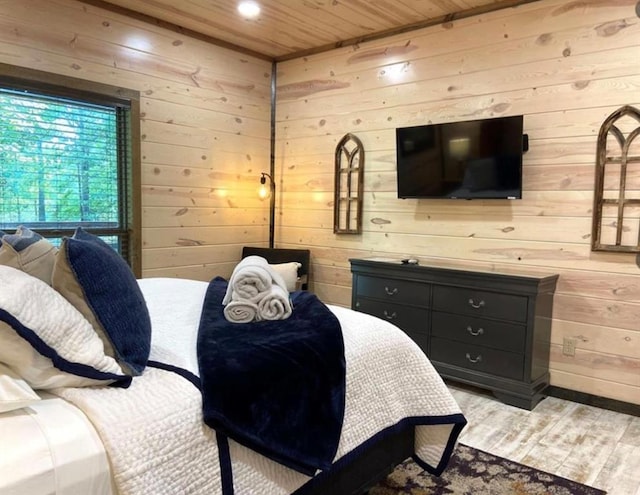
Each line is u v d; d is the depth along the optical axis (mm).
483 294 3074
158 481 1103
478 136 3307
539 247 3229
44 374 1142
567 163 3088
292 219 4668
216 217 4328
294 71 4551
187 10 3574
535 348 2955
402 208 3896
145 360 1338
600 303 3006
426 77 3699
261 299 1819
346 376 1613
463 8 3424
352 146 4172
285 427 1376
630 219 2881
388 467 1845
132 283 1428
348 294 4289
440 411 1868
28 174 3195
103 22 3443
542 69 3156
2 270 1194
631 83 2842
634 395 2908
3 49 2998
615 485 2121
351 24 3777
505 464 2277
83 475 1005
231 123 4375
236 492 1269
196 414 1219
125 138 3658
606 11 2900
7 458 933
